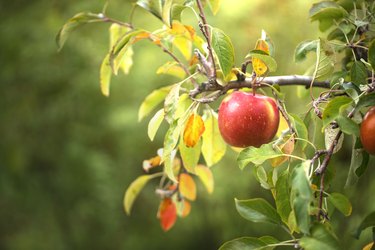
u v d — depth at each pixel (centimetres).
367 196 198
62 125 368
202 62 124
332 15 132
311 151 170
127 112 337
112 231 372
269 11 272
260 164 114
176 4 124
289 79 128
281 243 110
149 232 370
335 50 127
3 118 368
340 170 211
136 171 363
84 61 354
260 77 125
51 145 368
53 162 369
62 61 356
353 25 131
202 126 120
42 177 371
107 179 362
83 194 369
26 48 355
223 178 290
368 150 109
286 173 111
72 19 143
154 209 371
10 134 369
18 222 387
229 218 300
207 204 321
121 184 366
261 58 117
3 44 359
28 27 359
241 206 115
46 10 363
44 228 382
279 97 122
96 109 359
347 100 109
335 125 113
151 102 143
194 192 147
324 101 118
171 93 119
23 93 367
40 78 355
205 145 138
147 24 322
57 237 379
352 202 196
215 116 137
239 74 124
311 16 134
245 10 275
